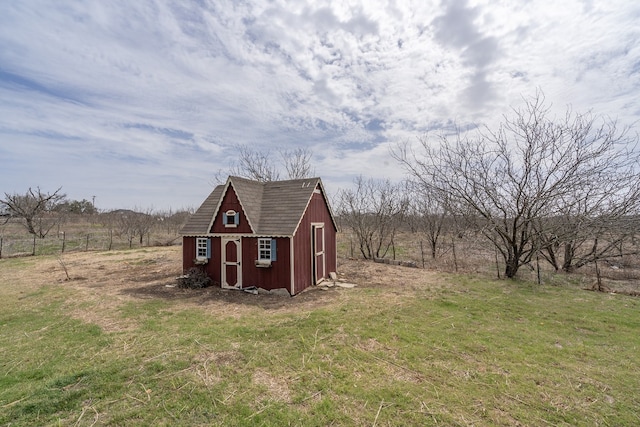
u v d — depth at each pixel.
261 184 12.00
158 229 31.52
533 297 8.86
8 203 28.22
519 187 10.58
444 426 3.46
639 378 4.51
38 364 4.98
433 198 14.52
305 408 3.80
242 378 4.50
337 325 6.67
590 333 6.24
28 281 11.29
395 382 4.41
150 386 4.29
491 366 4.88
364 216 17.70
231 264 10.27
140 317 7.30
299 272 9.86
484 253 16.22
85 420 3.58
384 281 11.20
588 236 10.98
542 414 3.68
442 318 7.14
